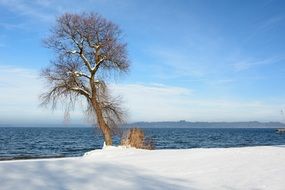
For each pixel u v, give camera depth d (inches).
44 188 483.2
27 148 2245.3
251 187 480.7
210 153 899.4
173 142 3129.9
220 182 521.3
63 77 1261.1
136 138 1189.1
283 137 4913.9
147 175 597.0
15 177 568.7
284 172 583.2
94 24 1268.5
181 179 555.8
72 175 594.6
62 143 2866.6
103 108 1301.7
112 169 669.9
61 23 1259.8
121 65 1296.8
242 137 4771.2
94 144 2753.4
